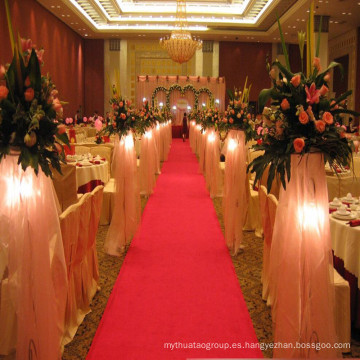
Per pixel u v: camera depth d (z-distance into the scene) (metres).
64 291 2.75
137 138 11.69
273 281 2.91
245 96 5.42
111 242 5.07
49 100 2.38
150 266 4.66
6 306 2.46
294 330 2.58
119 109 5.19
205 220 6.65
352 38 18.81
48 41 16.30
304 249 2.57
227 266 4.69
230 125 5.25
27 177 2.39
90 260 3.78
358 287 3.19
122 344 3.06
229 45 22.59
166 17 19.39
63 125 2.40
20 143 2.28
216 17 19.16
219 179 8.34
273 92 2.43
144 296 3.89
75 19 17.62
